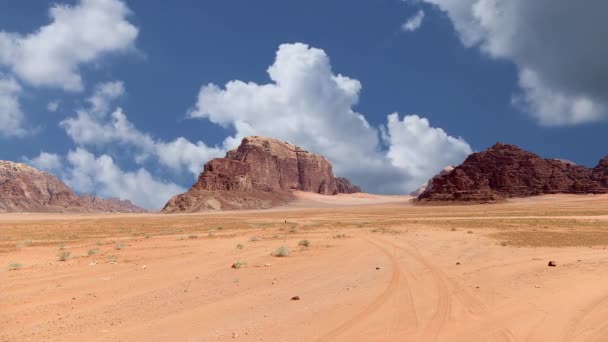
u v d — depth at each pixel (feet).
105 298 48.37
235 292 50.01
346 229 182.70
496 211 433.89
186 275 63.26
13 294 51.52
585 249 86.63
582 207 488.02
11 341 33.04
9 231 219.82
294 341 31.22
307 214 538.47
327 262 74.33
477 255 79.15
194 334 33.60
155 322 37.50
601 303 40.37
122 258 85.40
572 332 32.14
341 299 44.73
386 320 36.24
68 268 72.64
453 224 200.54
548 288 47.52
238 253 90.48
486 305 40.60
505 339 30.81
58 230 222.07
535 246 93.30
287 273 63.21
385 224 223.10
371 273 61.21
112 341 32.37
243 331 33.99
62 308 43.86
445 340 30.81
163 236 152.87
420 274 58.90
